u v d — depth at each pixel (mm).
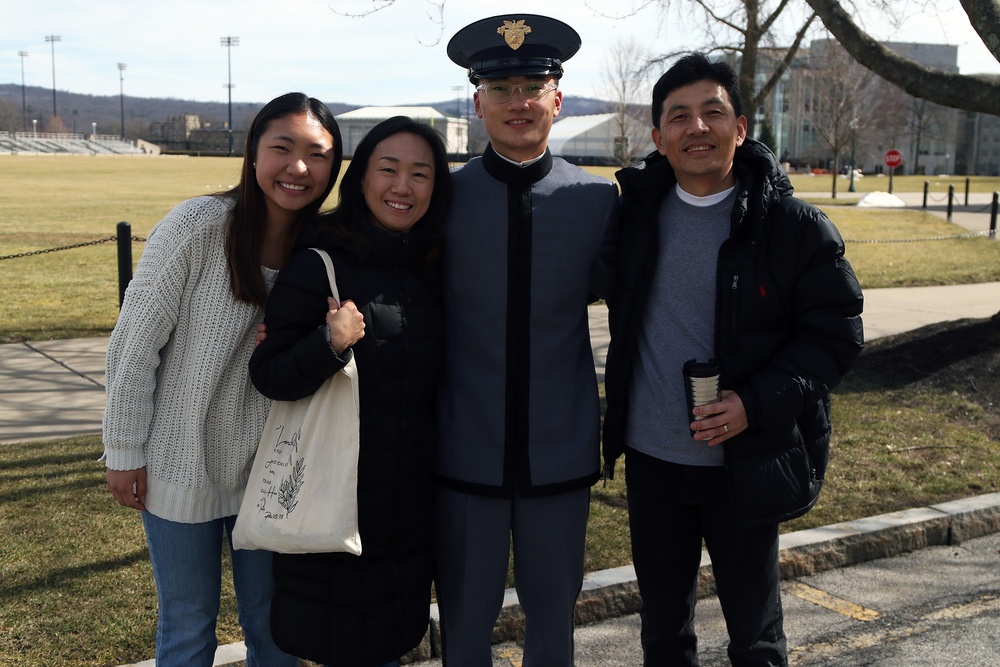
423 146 2666
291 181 2559
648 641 3049
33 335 9266
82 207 26719
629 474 2990
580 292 2893
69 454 5523
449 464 2838
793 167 90812
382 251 2648
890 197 32844
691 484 2857
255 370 2533
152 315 2504
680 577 2982
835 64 23625
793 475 2760
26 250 16234
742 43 12641
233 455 2648
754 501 2723
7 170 51562
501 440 2809
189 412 2572
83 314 10398
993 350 7582
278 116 2561
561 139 96562
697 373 2619
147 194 33531
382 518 2635
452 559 2873
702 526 2938
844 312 2711
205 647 2695
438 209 2768
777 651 2926
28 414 6527
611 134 63938
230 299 2574
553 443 2842
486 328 2818
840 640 3707
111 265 14492
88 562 3975
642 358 2898
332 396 2525
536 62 2758
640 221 2887
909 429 6320
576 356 2910
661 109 2783
